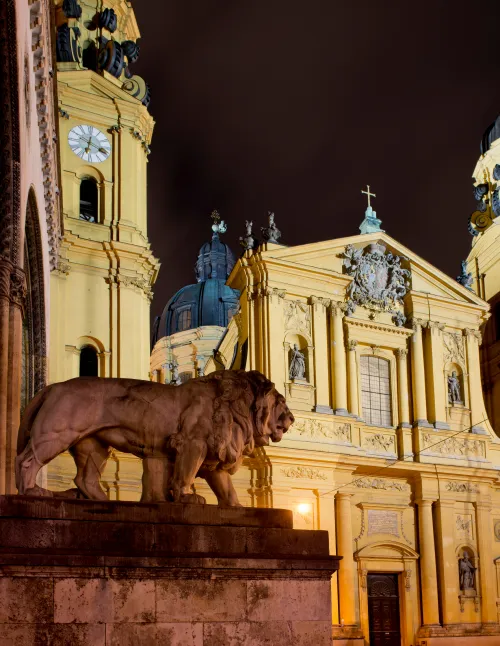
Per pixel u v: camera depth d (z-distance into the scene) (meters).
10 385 19.97
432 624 43.66
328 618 11.45
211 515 11.41
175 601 10.65
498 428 54.34
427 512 45.22
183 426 12.15
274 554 11.41
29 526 10.41
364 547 43.38
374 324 46.59
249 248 44.75
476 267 58.38
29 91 22.45
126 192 42.22
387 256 48.09
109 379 12.26
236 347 50.53
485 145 59.94
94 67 45.38
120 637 10.28
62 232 37.56
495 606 45.38
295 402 43.09
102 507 10.91
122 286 40.44
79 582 10.25
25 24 20.75
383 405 46.66
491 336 56.19
